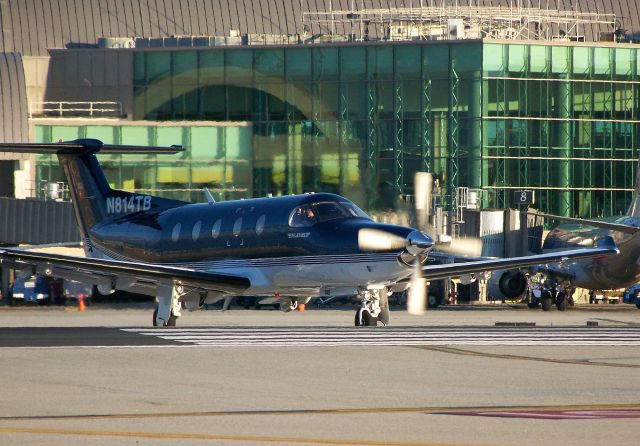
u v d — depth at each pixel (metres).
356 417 60.19
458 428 56.69
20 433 54.88
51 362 83.94
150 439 53.22
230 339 104.25
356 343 100.38
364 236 130.75
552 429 56.41
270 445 51.94
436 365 83.75
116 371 79.19
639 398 67.69
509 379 76.19
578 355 90.94
